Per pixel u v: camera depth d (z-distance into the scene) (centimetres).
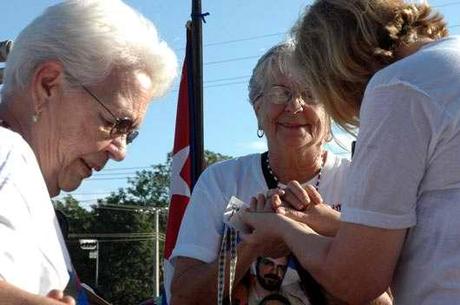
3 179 165
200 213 293
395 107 200
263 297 259
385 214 199
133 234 5072
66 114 202
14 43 204
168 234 457
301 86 284
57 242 177
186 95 495
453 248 194
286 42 292
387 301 249
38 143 202
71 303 161
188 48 504
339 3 220
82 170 210
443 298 194
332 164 298
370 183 200
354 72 216
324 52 220
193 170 479
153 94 220
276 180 295
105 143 208
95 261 4747
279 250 254
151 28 217
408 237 204
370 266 202
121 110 206
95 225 5150
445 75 201
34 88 199
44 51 198
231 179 298
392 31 214
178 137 488
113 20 205
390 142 199
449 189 198
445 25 223
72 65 199
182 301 278
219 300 258
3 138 173
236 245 258
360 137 206
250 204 261
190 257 284
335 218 249
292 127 289
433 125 197
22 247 162
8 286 152
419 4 221
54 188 209
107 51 202
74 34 199
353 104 221
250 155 307
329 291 220
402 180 198
